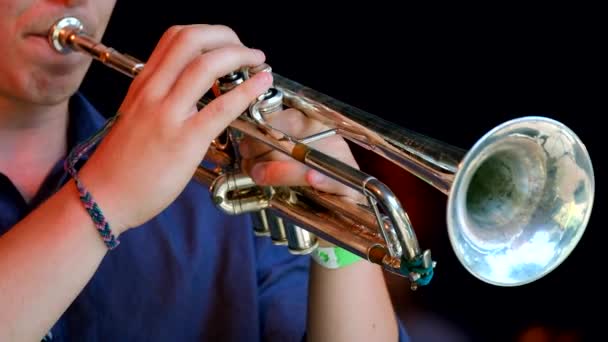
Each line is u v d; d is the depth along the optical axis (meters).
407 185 4.16
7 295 1.82
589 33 3.98
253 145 2.00
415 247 1.79
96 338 2.38
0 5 2.07
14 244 1.85
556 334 3.87
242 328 2.51
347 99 4.32
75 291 1.88
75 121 2.41
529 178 1.88
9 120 2.26
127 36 3.77
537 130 1.81
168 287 2.46
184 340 2.47
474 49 4.14
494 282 1.82
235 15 4.09
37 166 2.35
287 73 4.27
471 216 1.83
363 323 2.38
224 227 2.55
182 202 2.53
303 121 2.00
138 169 1.83
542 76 4.07
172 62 1.85
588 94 4.03
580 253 3.94
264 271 2.64
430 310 3.94
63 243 1.85
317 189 1.98
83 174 1.87
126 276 2.43
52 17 2.08
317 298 2.38
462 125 4.23
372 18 4.17
